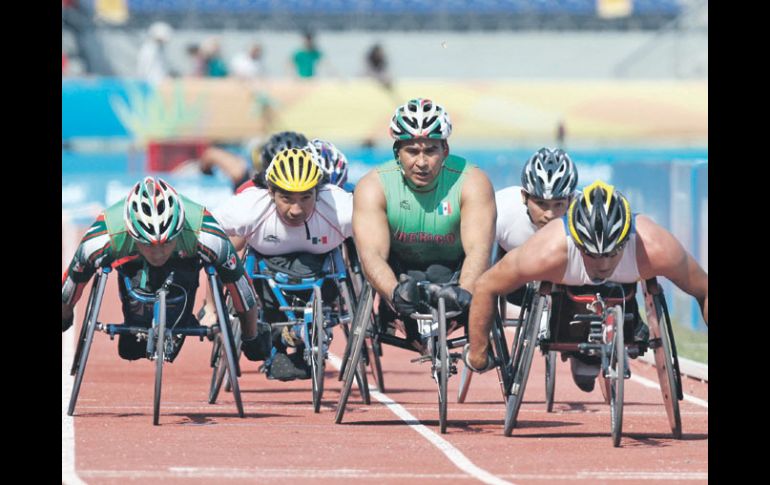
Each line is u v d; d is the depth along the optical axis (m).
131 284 22.98
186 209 22.58
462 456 18.97
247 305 23.66
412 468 17.80
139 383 28.59
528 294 23.05
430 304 21.41
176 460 18.09
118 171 76.56
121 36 87.31
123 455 18.45
